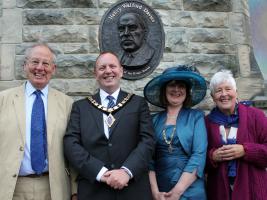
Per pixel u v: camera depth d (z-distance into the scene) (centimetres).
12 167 309
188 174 323
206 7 495
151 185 336
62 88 468
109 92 334
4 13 483
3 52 478
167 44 477
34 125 323
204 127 344
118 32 465
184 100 370
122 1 471
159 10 481
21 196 312
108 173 295
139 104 330
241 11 509
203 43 489
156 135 348
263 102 495
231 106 341
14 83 473
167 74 352
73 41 476
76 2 480
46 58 335
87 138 314
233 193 320
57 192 314
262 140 335
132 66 459
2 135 318
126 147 312
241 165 326
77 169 305
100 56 336
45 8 483
